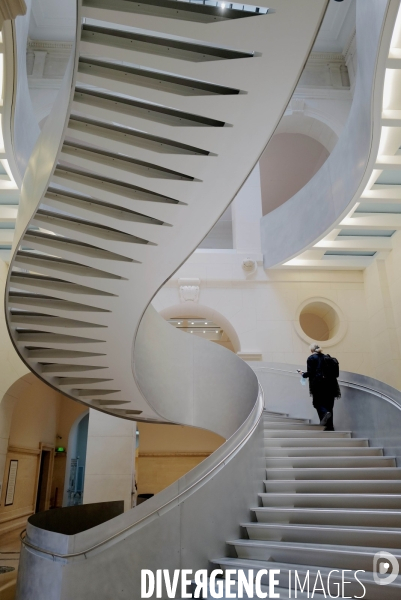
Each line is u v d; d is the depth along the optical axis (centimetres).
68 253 484
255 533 448
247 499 486
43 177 413
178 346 876
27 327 597
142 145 377
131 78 338
